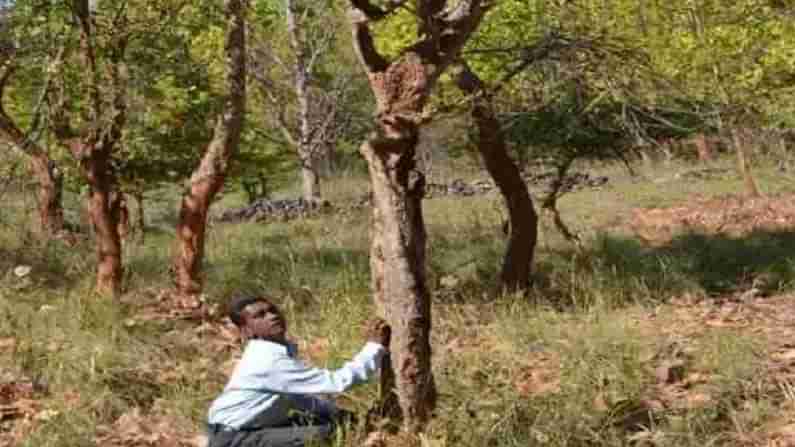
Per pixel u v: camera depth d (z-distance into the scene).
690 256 11.84
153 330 8.01
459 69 9.43
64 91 9.94
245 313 5.50
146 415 6.50
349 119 21.67
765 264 11.48
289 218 22.38
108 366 7.02
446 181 24.98
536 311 8.63
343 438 5.50
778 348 7.32
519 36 11.38
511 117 10.80
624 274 10.49
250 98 20.72
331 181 29.23
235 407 5.38
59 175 13.73
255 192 27.72
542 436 5.50
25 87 13.60
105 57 9.80
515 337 7.67
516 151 11.98
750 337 7.36
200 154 14.88
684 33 13.85
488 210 17.14
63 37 9.80
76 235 13.34
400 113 5.50
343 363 6.80
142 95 10.32
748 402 6.05
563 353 7.02
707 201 19.42
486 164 10.02
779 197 19.06
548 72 9.98
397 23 12.54
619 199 20.62
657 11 12.09
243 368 5.42
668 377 6.58
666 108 10.02
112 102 9.59
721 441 5.72
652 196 20.81
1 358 7.07
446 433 5.52
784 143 23.97
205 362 7.32
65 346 7.26
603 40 8.58
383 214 5.55
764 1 16.23
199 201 9.77
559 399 6.05
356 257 11.93
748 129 19.05
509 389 6.22
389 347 5.59
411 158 5.57
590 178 24.92
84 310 8.14
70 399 6.51
